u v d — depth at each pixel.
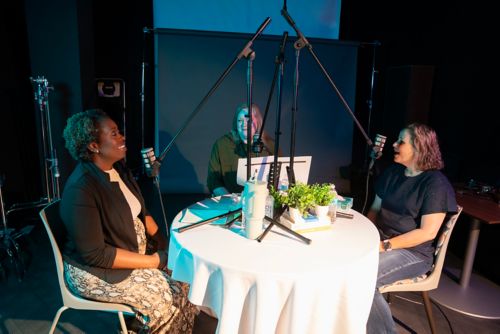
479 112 3.61
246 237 1.47
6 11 3.27
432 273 1.81
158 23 4.48
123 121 4.18
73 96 3.38
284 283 1.22
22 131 3.52
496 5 3.37
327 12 4.83
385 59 4.89
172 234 1.53
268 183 1.74
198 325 2.06
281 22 4.73
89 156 1.60
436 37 4.09
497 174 3.04
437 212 1.75
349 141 4.76
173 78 4.18
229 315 1.27
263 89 4.39
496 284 2.54
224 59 4.23
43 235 3.10
